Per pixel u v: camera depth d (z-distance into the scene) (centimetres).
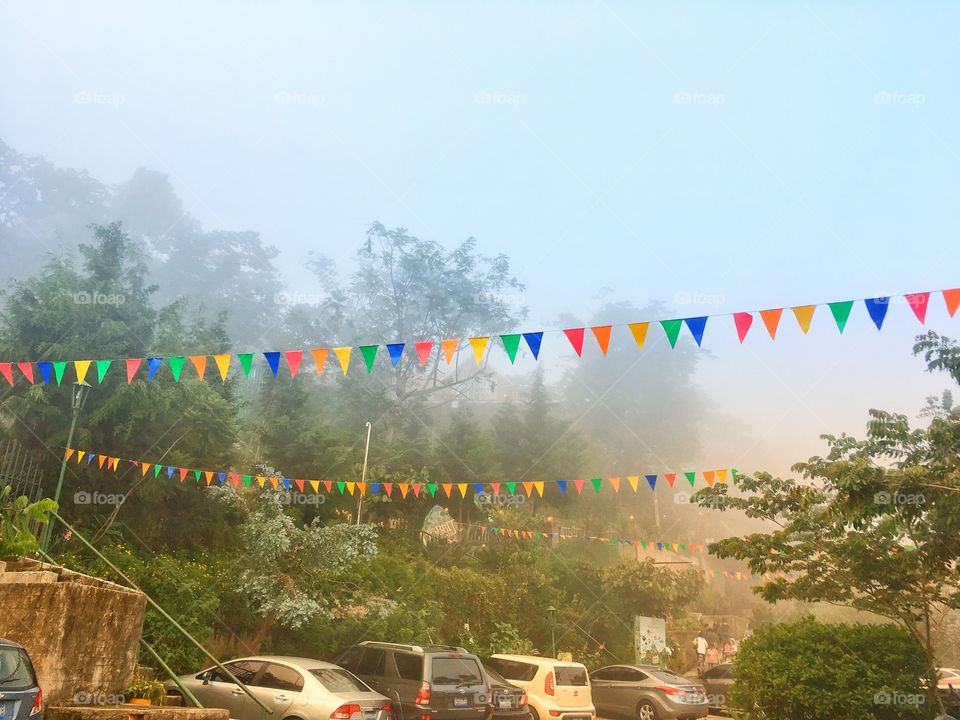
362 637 1580
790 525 1364
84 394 1511
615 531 3303
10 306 1605
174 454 1623
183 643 1296
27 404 1468
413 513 2458
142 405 1578
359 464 2378
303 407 2344
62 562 1257
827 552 1355
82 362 1000
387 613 1599
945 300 721
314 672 979
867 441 1299
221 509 1728
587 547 3088
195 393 1708
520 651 1981
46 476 1476
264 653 1480
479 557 2391
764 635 1391
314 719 910
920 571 1278
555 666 1373
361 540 1566
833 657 1291
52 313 1594
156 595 1338
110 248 1869
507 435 3575
